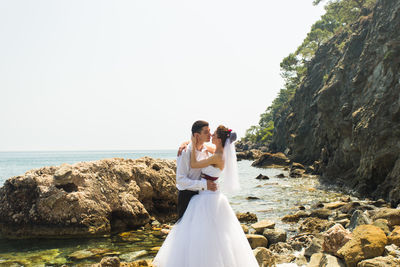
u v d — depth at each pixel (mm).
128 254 6602
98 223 8305
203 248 3619
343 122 22156
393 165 14086
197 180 4004
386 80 15773
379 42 18734
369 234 5027
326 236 5539
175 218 10414
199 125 4035
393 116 14469
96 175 9258
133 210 8984
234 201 14727
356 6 45188
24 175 8602
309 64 49781
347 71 26219
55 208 8164
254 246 6914
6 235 8102
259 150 82750
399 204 11016
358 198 15312
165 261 3785
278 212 11898
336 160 23828
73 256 6480
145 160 11148
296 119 49312
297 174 29156
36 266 5895
